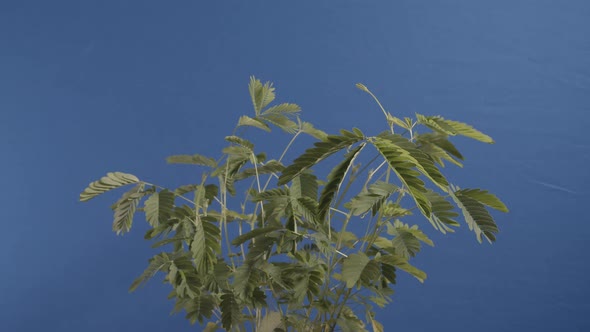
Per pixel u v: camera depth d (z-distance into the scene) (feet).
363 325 7.98
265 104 8.48
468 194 7.44
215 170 8.32
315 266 7.58
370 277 7.00
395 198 10.91
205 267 7.30
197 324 10.91
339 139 6.61
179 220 7.78
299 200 7.63
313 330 7.93
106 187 7.95
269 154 10.94
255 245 7.58
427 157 6.24
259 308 7.93
